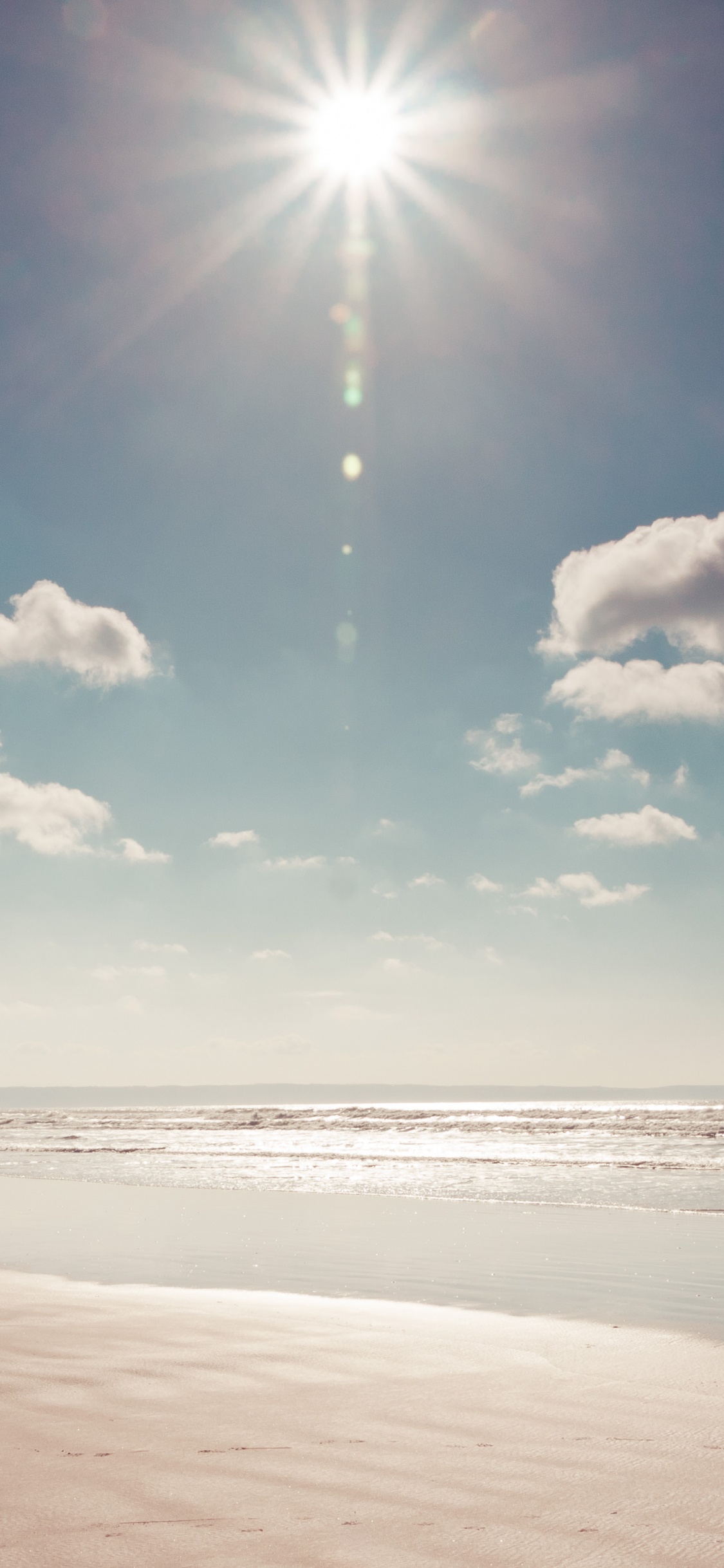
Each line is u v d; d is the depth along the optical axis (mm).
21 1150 40125
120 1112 106500
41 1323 9516
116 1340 8781
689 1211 18625
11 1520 4668
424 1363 7984
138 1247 14703
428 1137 47438
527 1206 19703
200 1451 5727
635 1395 7020
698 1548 4359
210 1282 11852
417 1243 14891
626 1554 4297
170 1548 4352
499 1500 4969
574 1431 6152
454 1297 10852
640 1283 11578
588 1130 49656
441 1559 4246
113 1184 24734
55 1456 5625
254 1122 65188
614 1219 17562
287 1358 8172
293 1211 19047
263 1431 6133
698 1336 8930
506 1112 69938
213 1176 26922
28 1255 14070
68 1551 4312
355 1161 31969
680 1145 38719
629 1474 5352
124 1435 6031
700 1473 5355
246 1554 4289
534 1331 9172
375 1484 5188
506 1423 6328
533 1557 4273
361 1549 4359
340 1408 6656
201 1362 7980
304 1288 11461
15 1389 7129
